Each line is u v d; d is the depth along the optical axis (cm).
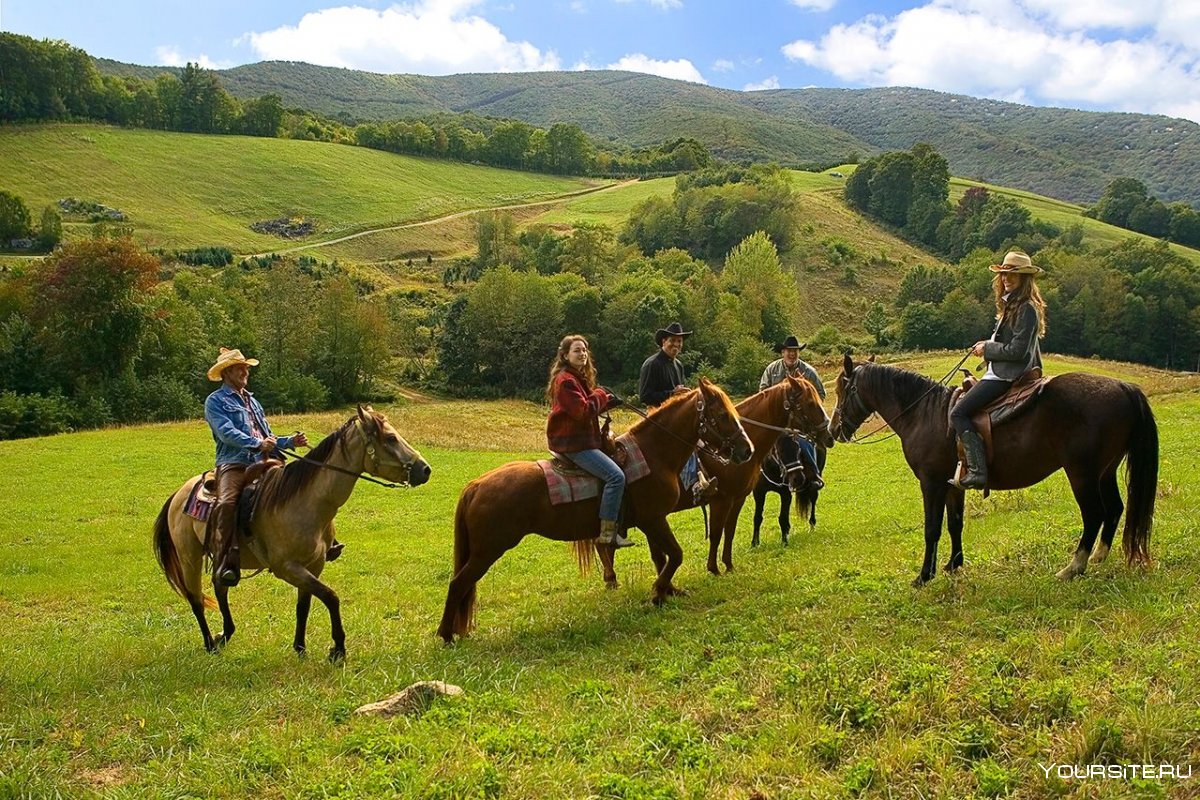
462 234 12950
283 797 539
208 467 3023
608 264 11038
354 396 7325
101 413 5109
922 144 14138
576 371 902
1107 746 502
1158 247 9588
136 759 627
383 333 7375
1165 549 886
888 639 727
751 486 1117
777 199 12106
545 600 1129
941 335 8581
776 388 1075
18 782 574
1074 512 1248
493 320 7956
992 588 831
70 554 1811
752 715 597
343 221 12575
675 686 679
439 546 1781
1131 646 629
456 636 913
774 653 719
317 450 875
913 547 1138
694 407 923
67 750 645
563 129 17975
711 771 522
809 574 1029
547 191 16038
